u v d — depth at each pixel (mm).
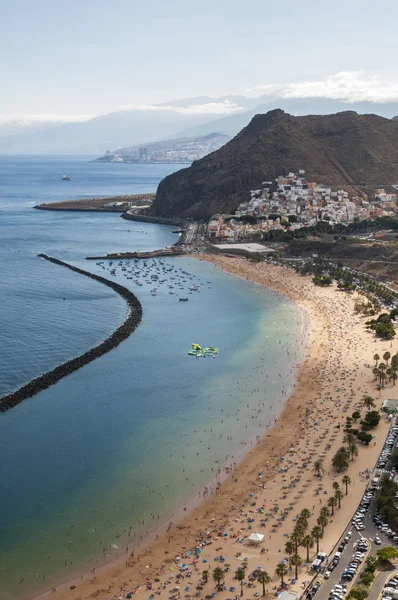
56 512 173000
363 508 165875
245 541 156750
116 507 175625
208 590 139500
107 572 149250
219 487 184250
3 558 154625
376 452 197375
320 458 196000
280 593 134750
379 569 140125
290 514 166875
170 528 165750
